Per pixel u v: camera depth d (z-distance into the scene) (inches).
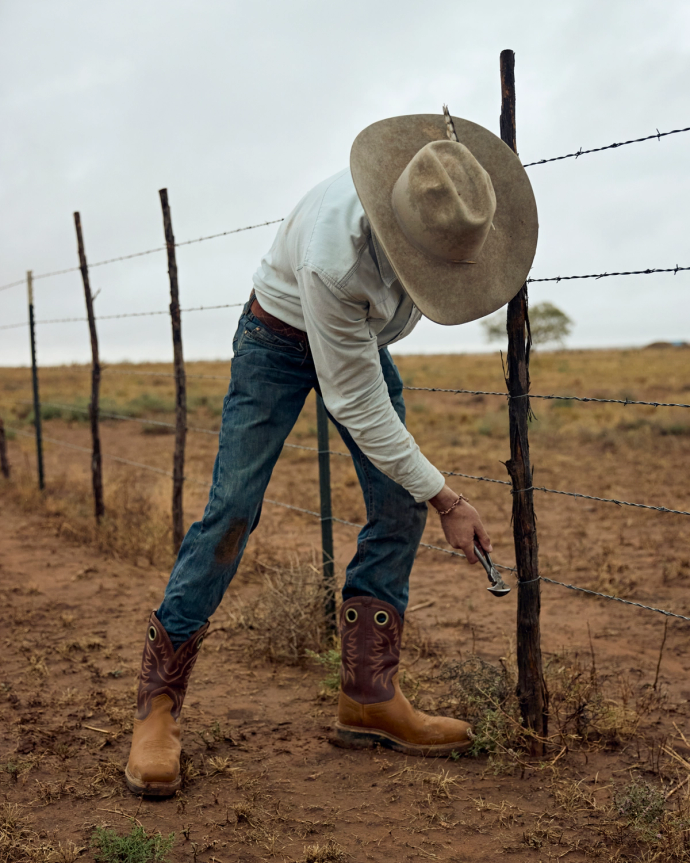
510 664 123.4
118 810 87.8
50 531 253.4
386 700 103.0
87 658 140.6
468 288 79.7
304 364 91.0
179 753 95.3
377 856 79.5
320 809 88.9
